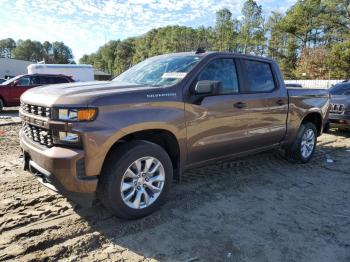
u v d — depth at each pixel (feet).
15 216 11.94
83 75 78.48
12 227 11.16
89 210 12.59
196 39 269.64
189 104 12.92
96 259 9.73
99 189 11.27
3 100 48.32
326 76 167.32
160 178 12.34
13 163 18.34
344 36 167.73
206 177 16.83
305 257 10.12
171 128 12.31
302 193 15.23
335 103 28.37
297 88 19.27
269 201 14.17
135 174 11.69
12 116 43.47
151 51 323.78
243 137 15.33
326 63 164.25
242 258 9.96
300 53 209.15
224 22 262.06
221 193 14.85
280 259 9.96
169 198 14.03
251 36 240.73
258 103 15.85
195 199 14.07
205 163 14.40
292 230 11.72
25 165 12.34
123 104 11.15
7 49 481.46
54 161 10.27
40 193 14.01
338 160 21.13
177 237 11.02
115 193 11.12
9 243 10.25
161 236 11.04
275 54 232.73
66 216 12.09
